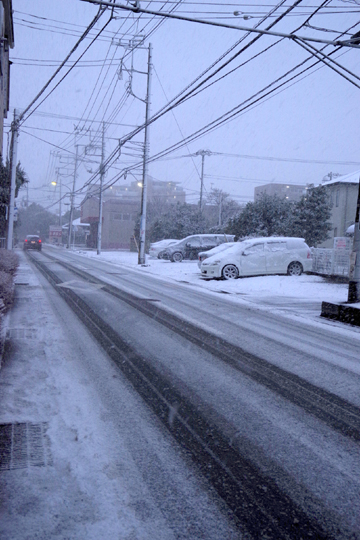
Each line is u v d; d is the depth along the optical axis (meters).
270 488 2.91
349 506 2.74
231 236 28.34
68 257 33.12
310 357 6.32
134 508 2.64
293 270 18.11
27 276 16.45
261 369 5.62
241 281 16.73
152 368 5.48
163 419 3.96
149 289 14.05
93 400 4.34
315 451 3.46
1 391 4.44
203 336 7.40
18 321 7.97
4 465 3.07
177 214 40.38
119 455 3.27
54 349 6.16
